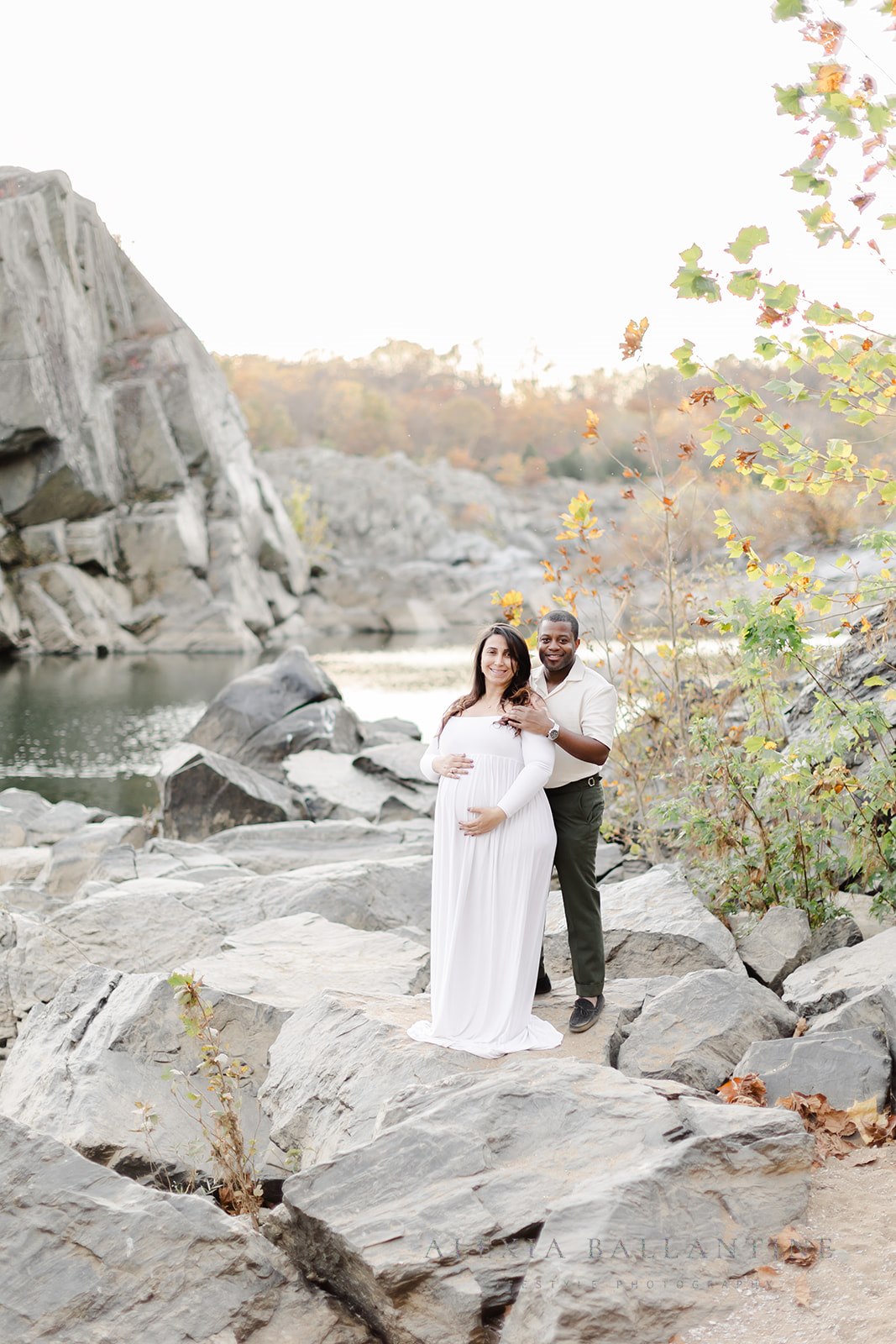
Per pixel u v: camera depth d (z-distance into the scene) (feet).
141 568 145.28
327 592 200.54
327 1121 13.84
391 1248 10.07
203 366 175.11
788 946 18.04
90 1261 10.34
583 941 15.40
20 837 37.93
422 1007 16.21
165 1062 16.07
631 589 28.68
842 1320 9.24
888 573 19.29
